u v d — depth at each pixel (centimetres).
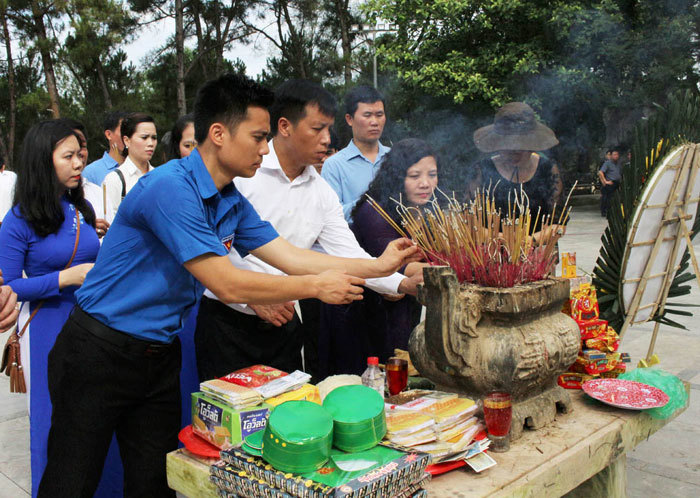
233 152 151
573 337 163
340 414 130
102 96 1842
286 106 203
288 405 131
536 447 149
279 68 2114
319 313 296
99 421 165
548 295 156
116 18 1598
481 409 155
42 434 210
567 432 157
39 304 209
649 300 230
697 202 229
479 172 281
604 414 169
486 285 158
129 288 161
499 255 158
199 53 1944
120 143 361
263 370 163
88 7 1550
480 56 1132
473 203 172
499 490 130
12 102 1816
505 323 152
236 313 212
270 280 149
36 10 1617
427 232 178
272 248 183
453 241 163
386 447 130
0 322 185
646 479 248
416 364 167
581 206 1401
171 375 177
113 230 160
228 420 143
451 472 138
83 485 167
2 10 1559
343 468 121
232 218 169
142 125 308
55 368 167
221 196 162
